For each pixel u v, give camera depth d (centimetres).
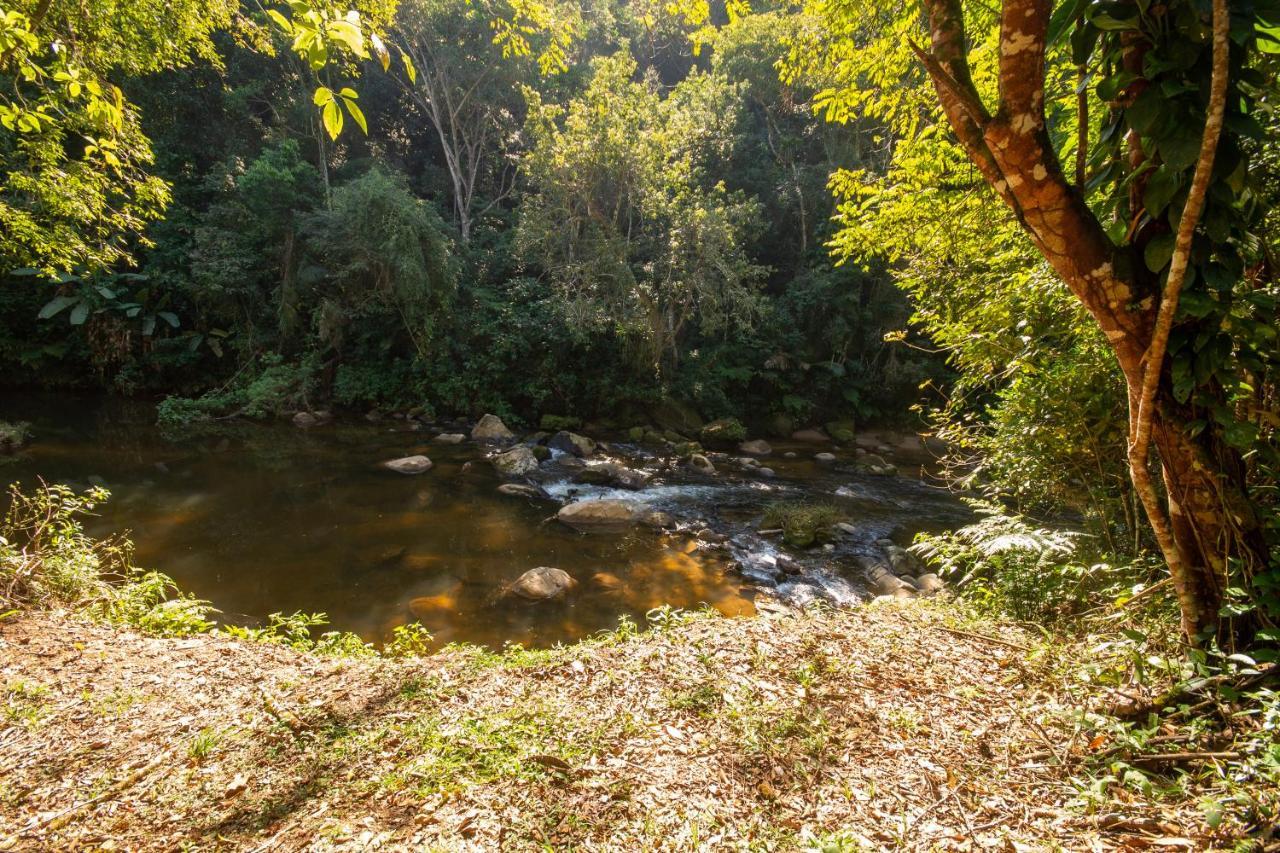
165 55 782
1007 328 423
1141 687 244
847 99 548
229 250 1662
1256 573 226
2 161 878
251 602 630
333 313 1623
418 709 289
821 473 1330
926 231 520
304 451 1298
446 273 1614
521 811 209
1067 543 375
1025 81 191
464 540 843
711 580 736
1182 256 182
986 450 523
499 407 1667
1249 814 175
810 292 1805
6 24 284
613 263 1517
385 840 197
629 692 294
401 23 1858
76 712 290
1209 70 183
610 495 1091
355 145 2186
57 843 206
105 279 1656
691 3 403
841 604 670
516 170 2152
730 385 1803
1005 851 181
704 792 218
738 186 1969
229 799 227
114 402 1645
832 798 213
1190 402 219
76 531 517
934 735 248
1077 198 209
